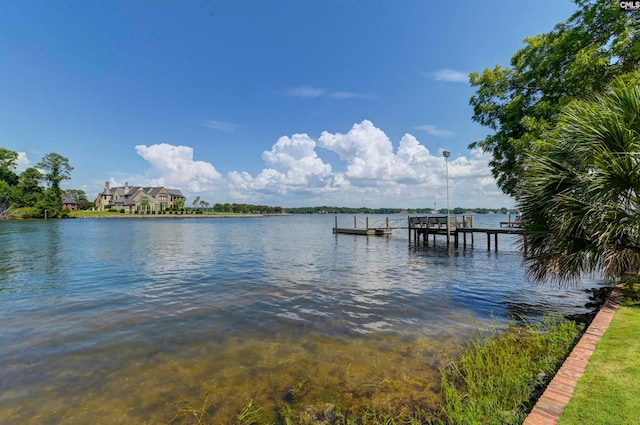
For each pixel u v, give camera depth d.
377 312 7.32
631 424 2.49
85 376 4.48
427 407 3.64
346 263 14.83
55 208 68.88
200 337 5.88
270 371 4.59
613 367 3.41
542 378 3.80
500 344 5.18
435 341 5.58
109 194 95.75
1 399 3.91
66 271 12.55
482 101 13.79
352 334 5.99
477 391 3.67
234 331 6.18
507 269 12.93
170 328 6.34
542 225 6.03
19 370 4.64
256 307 7.77
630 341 4.03
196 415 3.60
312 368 4.66
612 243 5.37
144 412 3.66
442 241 26.14
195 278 11.30
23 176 66.75
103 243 23.52
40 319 6.87
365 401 3.81
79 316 7.08
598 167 5.25
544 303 7.90
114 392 4.07
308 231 40.84
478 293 9.02
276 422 3.46
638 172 4.83
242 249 20.61
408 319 6.82
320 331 6.16
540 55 11.78
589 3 10.09
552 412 2.71
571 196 5.48
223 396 3.98
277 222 74.94
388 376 4.38
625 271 6.07
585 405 2.77
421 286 9.98
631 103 5.22
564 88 10.45
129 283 10.48
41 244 22.53
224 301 8.31
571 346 4.64
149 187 96.69
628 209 5.32
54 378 4.41
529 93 12.16
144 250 19.67
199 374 4.53
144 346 5.48
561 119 6.38
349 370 4.58
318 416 3.54
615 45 8.38
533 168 6.06
